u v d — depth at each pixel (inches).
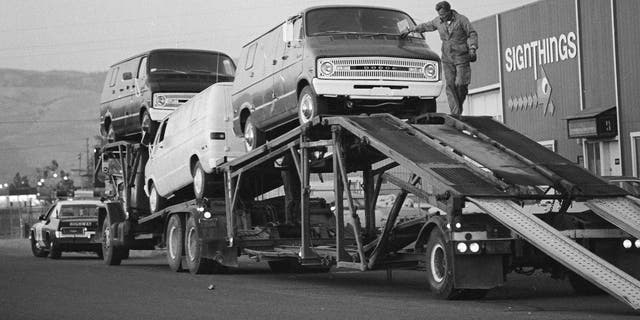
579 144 1288.1
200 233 717.3
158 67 917.2
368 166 625.9
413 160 490.0
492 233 463.2
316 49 593.0
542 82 1354.6
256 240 705.0
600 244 502.3
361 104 603.2
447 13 614.2
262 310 449.1
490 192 462.6
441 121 588.7
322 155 616.4
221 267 733.9
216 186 753.6
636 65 1171.3
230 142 737.0
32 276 719.7
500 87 1454.2
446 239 466.0
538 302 471.2
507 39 1432.1
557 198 478.3
